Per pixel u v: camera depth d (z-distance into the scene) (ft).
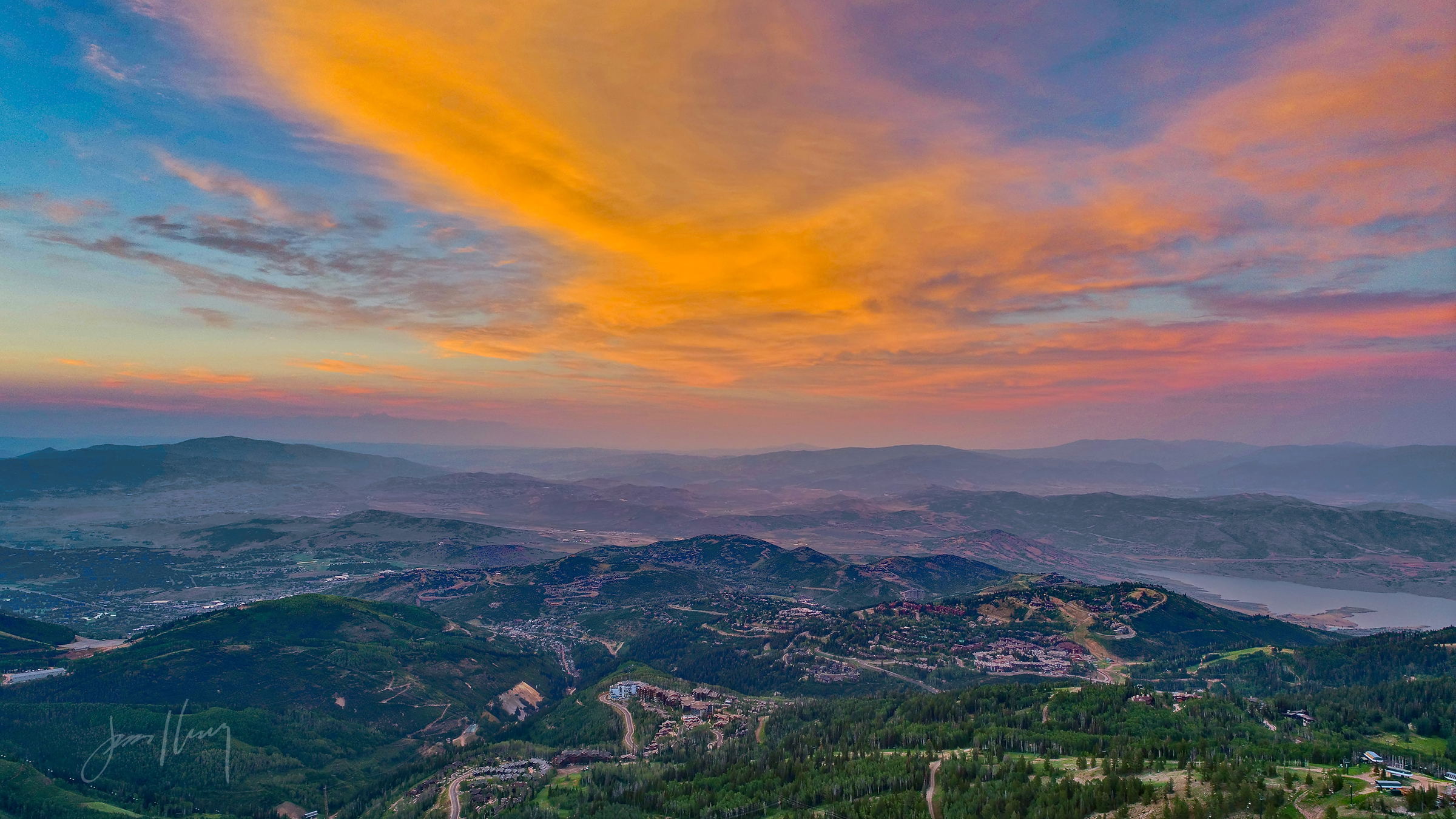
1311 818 574.97
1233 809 603.67
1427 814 566.36
